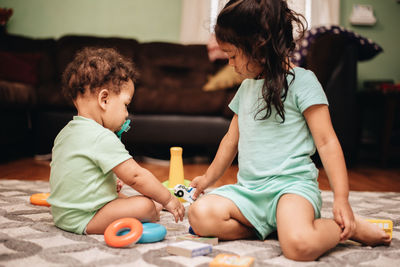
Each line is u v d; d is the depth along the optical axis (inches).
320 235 28.3
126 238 30.2
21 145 109.3
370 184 74.4
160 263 26.3
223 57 112.6
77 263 26.2
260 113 34.9
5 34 124.7
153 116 102.8
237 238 33.8
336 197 31.0
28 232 34.2
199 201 33.1
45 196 47.1
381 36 131.6
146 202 35.2
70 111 104.9
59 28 134.8
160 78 122.1
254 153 34.7
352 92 97.7
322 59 90.4
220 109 101.5
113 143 34.5
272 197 32.8
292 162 33.1
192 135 102.3
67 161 34.7
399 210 47.1
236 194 33.7
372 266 26.8
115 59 36.9
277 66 32.8
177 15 134.4
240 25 31.8
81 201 34.4
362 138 129.5
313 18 129.3
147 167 93.7
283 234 28.8
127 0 134.2
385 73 132.0
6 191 56.1
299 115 33.9
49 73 120.3
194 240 32.1
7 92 91.7
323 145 32.7
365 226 31.9
